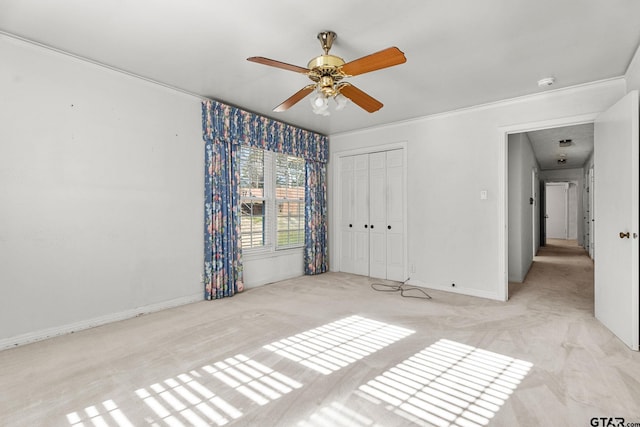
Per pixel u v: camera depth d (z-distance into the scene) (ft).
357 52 8.96
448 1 6.74
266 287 14.67
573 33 8.00
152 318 10.46
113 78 10.12
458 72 10.25
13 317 8.34
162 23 7.62
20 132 8.43
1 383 6.59
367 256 17.10
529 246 19.94
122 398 6.09
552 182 33.81
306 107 13.69
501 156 12.79
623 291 8.50
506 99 12.59
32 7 7.01
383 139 16.21
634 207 8.03
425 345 8.41
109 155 10.06
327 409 5.75
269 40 8.37
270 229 15.56
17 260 8.40
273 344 8.48
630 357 7.63
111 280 10.11
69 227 9.27
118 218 10.26
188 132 12.14
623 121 8.57
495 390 6.32
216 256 12.82
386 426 5.30
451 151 14.03
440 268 14.33
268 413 5.65
